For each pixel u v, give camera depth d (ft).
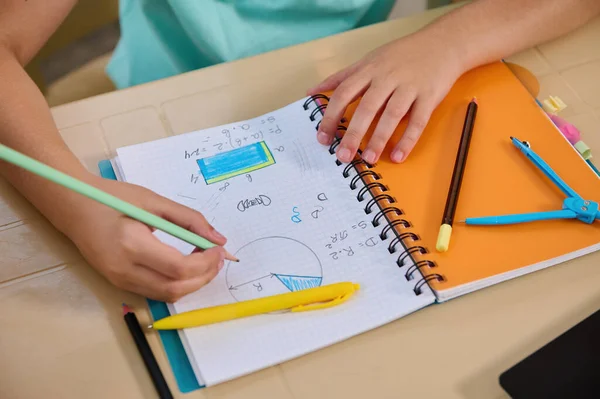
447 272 2.08
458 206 2.26
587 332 1.97
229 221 2.21
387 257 2.13
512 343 1.99
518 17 2.81
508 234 2.20
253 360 1.89
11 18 2.66
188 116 2.59
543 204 2.29
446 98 2.64
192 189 2.29
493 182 2.34
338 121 2.46
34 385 1.86
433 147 2.45
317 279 2.07
